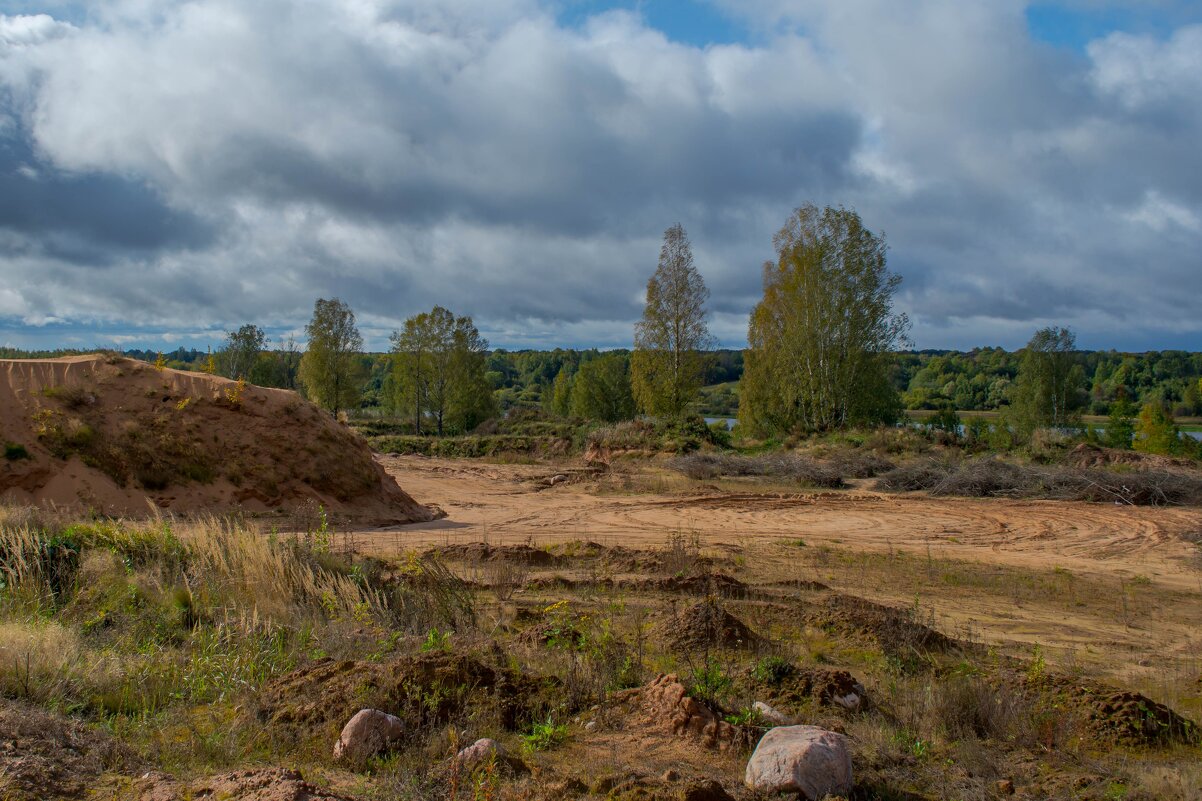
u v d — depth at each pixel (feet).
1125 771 17.53
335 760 15.52
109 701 18.17
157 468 53.93
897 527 61.98
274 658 21.63
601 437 126.93
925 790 15.94
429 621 27.45
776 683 21.09
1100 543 55.57
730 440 137.90
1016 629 31.55
